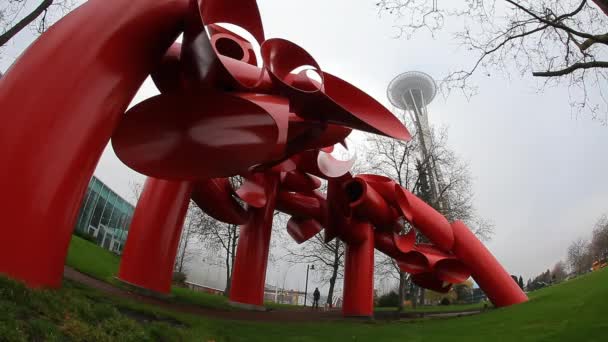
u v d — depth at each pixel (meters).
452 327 13.17
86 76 7.71
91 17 8.11
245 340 10.48
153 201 14.35
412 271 19.66
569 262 61.56
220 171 11.87
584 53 9.27
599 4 7.79
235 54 12.46
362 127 11.99
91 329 6.19
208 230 30.09
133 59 8.58
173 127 10.93
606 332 9.18
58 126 7.27
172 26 9.35
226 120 10.77
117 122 8.44
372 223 19.25
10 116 6.97
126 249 14.20
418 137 28.00
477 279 17.09
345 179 17.83
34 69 7.34
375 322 16.27
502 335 10.88
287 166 17.89
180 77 11.12
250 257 18.34
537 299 14.53
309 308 28.12
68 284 10.49
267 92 10.71
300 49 10.66
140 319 9.40
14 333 4.88
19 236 6.70
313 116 11.69
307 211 20.14
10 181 6.73
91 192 37.31
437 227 17.23
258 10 10.74
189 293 19.70
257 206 17.45
